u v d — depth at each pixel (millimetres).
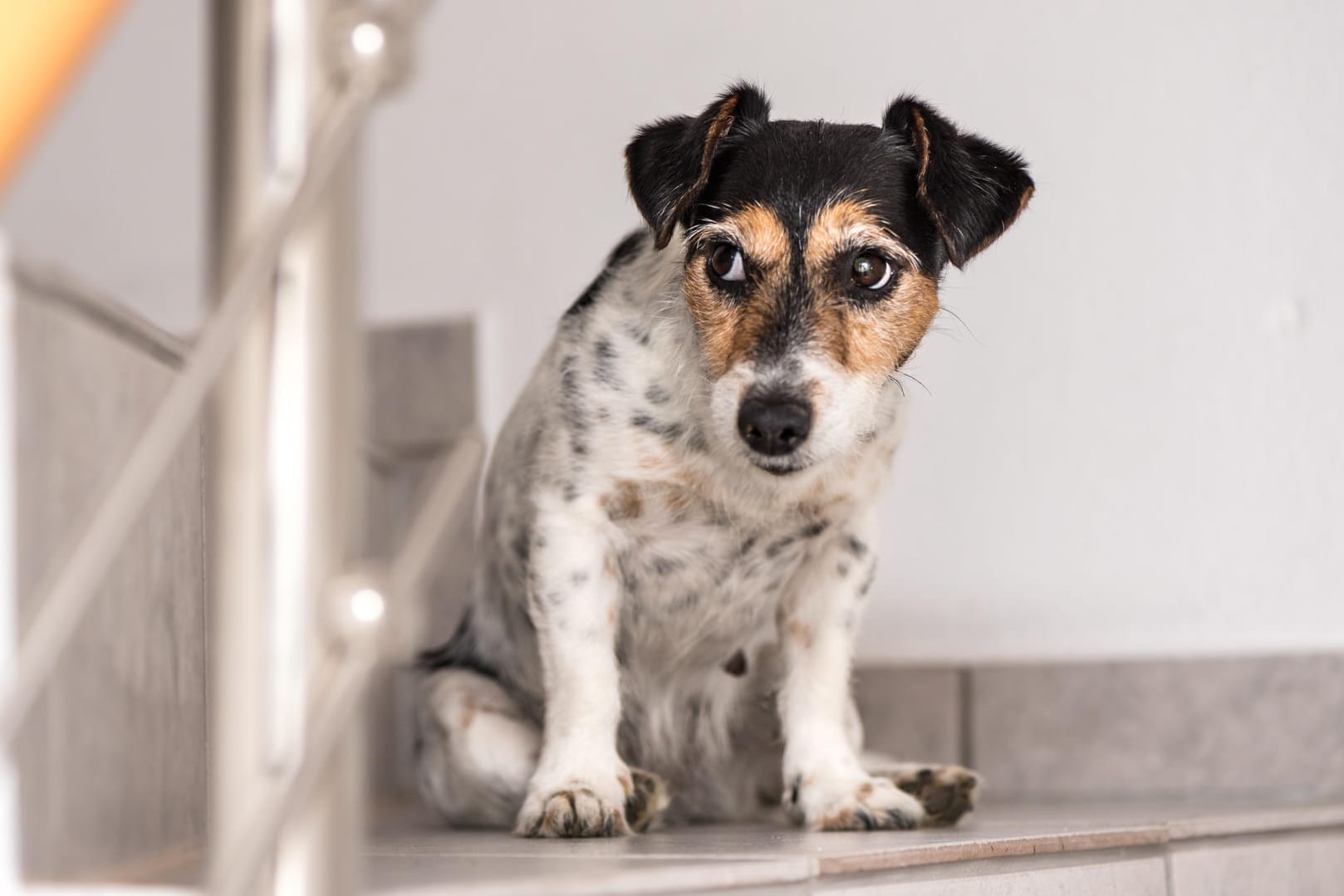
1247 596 2818
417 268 3654
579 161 3512
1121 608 2914
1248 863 1929
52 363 1226
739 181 1873
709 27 3387
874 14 3215
